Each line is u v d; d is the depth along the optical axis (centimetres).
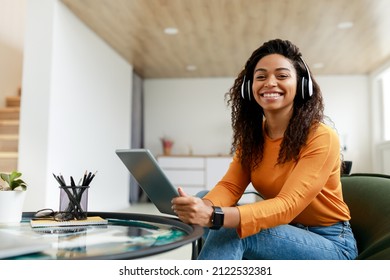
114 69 481
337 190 106
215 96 636
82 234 86
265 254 96
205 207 87
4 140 394
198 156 577
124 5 349
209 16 375
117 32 419
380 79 578
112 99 473
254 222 87
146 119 645
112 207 470
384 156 561
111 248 71
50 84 321
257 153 118
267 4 347
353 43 455
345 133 605
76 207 102
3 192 102
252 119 122
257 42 454
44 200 313
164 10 361
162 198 99
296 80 107
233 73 607
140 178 100
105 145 450
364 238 111
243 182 123
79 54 377
